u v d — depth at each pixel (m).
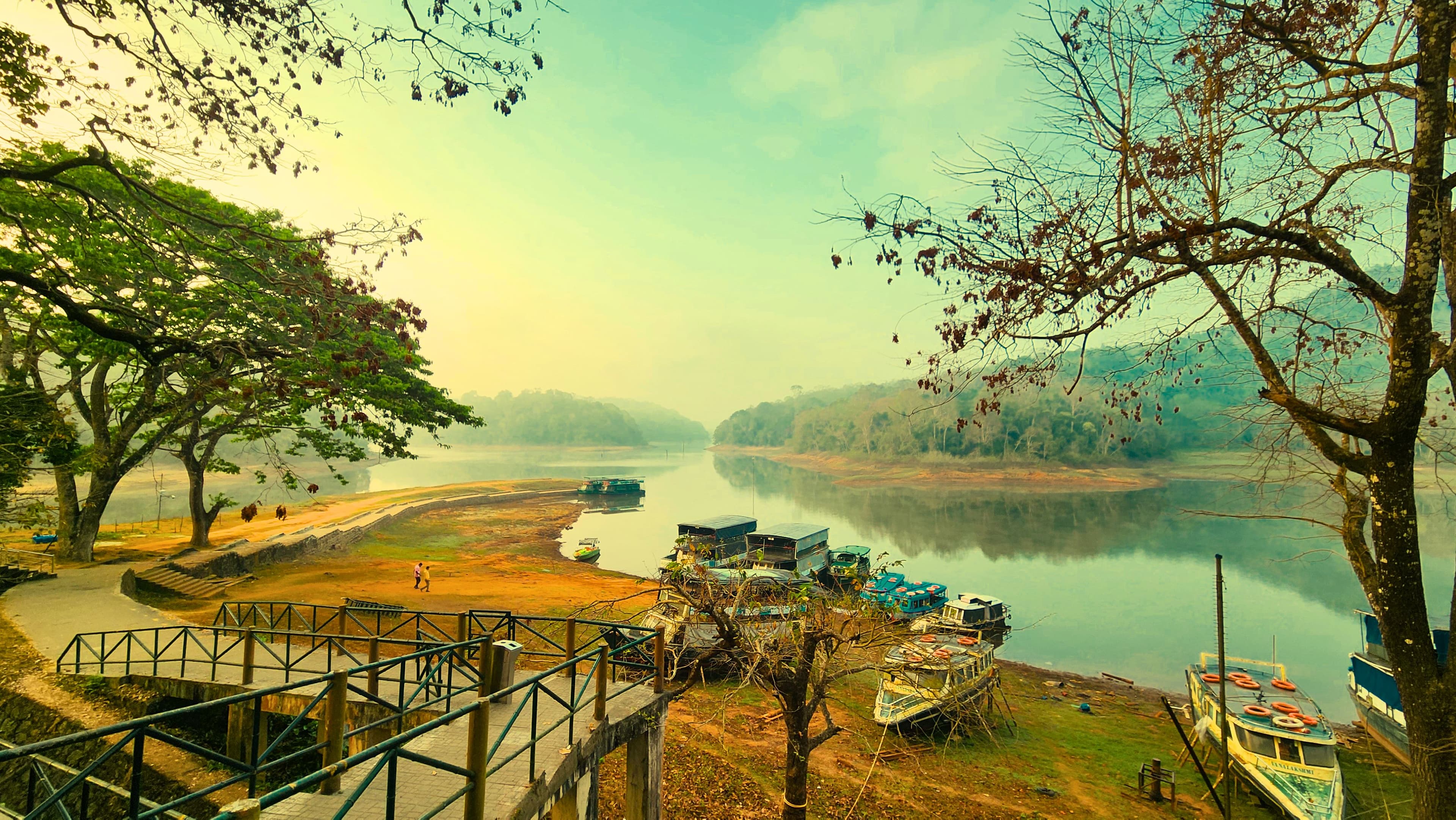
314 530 45.66
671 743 16.55
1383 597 7.24
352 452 36.06
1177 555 50.44
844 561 39.06
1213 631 32.56
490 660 9.73
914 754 18.33
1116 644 31.05
